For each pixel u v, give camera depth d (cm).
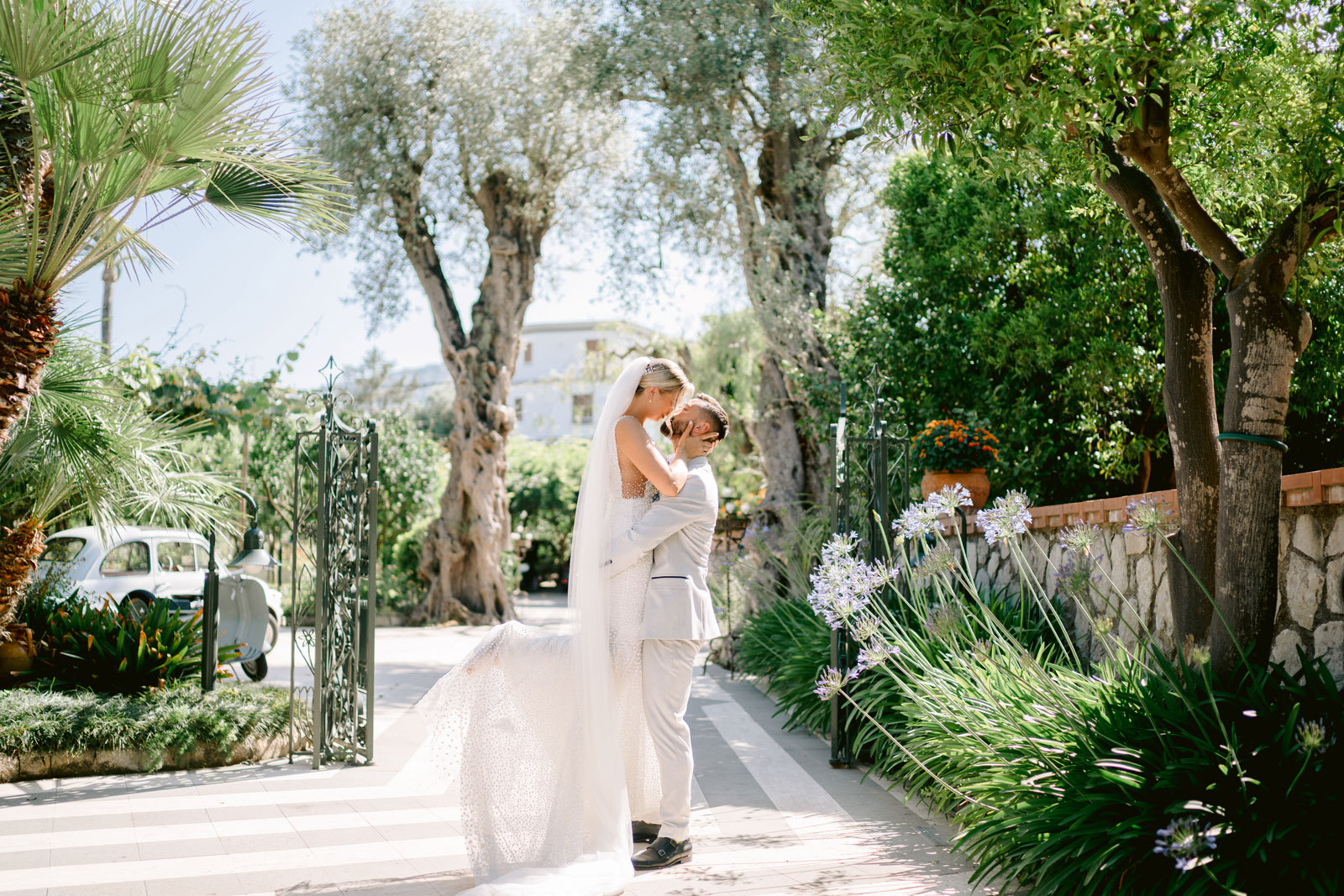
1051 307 843
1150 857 272
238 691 619
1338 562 336
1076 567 396
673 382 373
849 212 1362
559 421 4622
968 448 723
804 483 1138
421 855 368
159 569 1023
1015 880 324
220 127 502
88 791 474
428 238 1745
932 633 426
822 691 391
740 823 418
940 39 333
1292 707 291
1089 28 327
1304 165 344
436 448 2072
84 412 666
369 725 543
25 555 611
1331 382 721
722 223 1207
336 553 560
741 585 1096
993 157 385
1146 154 366
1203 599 366
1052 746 338
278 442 1691
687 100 1098
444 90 1603
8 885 328
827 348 1083
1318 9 363
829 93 393
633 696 368
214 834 397
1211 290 380
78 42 462
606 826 333
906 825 414
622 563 355
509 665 348
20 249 505
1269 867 254
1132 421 913
